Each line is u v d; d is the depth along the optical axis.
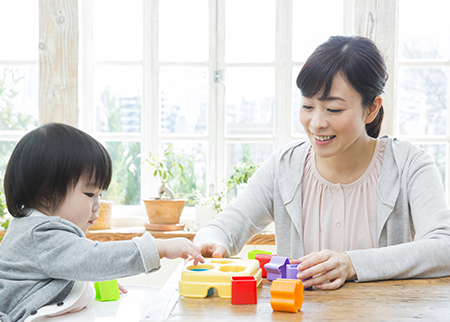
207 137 2.39
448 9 2.31
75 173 0.97
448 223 0.98
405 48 2.34
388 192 1.12
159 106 2.41
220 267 0.86
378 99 1.05
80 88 2.34
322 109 1.00
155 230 2.17
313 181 1.20
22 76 2.41
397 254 0.89
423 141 2.31
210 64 2.38
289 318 0.65
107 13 2.39
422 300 0.74
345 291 0.80
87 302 0.97
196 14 2.39
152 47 2.38
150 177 2.40
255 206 1.23
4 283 0.88
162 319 0.64
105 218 2.21
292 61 2.35
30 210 0.97
